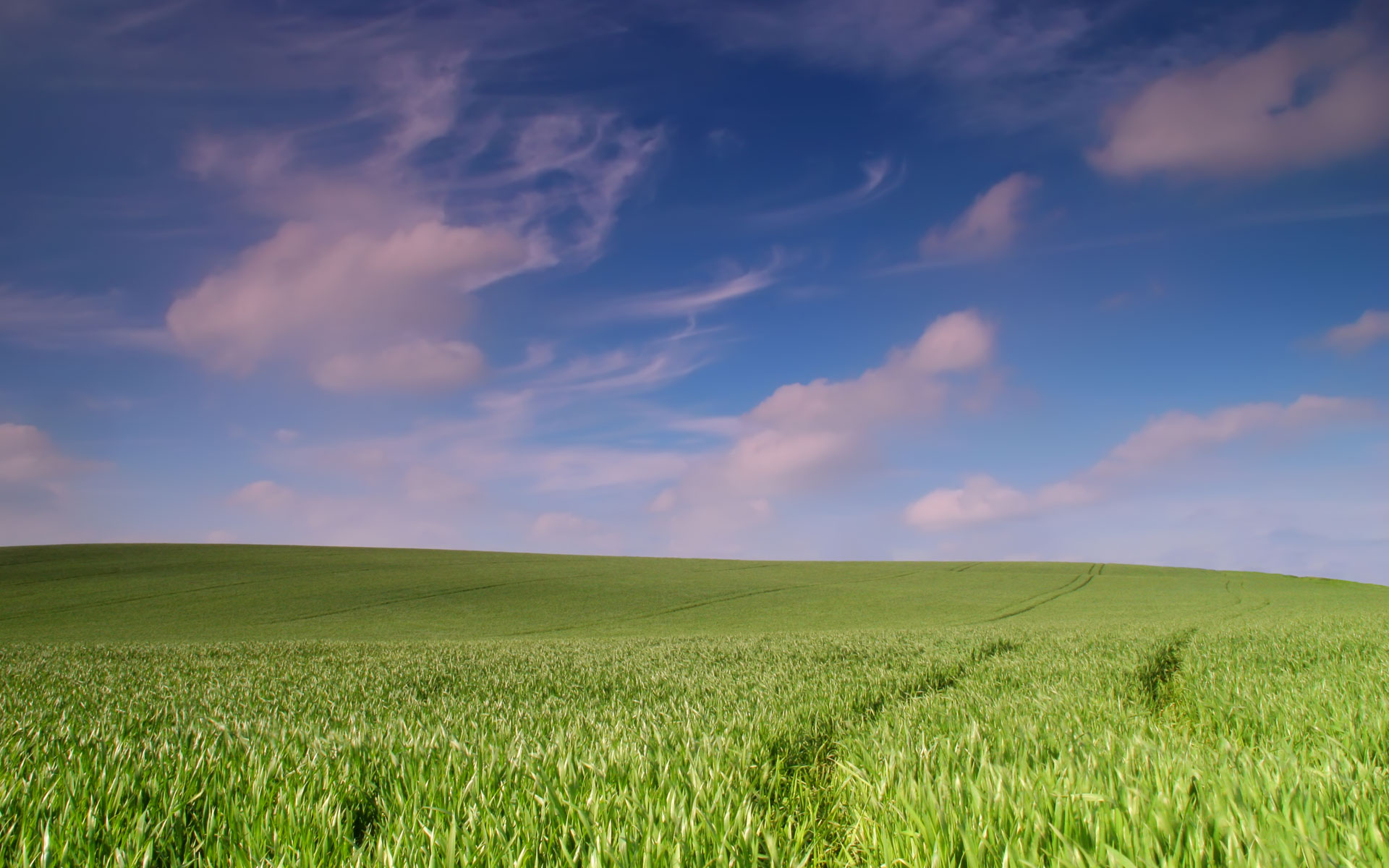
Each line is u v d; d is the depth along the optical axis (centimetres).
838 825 460
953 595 6259
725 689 1115
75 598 5122
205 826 417
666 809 393
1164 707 964
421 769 494
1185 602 5847
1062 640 2075
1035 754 515
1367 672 1044
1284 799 359
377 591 5650
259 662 1884
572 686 1261
